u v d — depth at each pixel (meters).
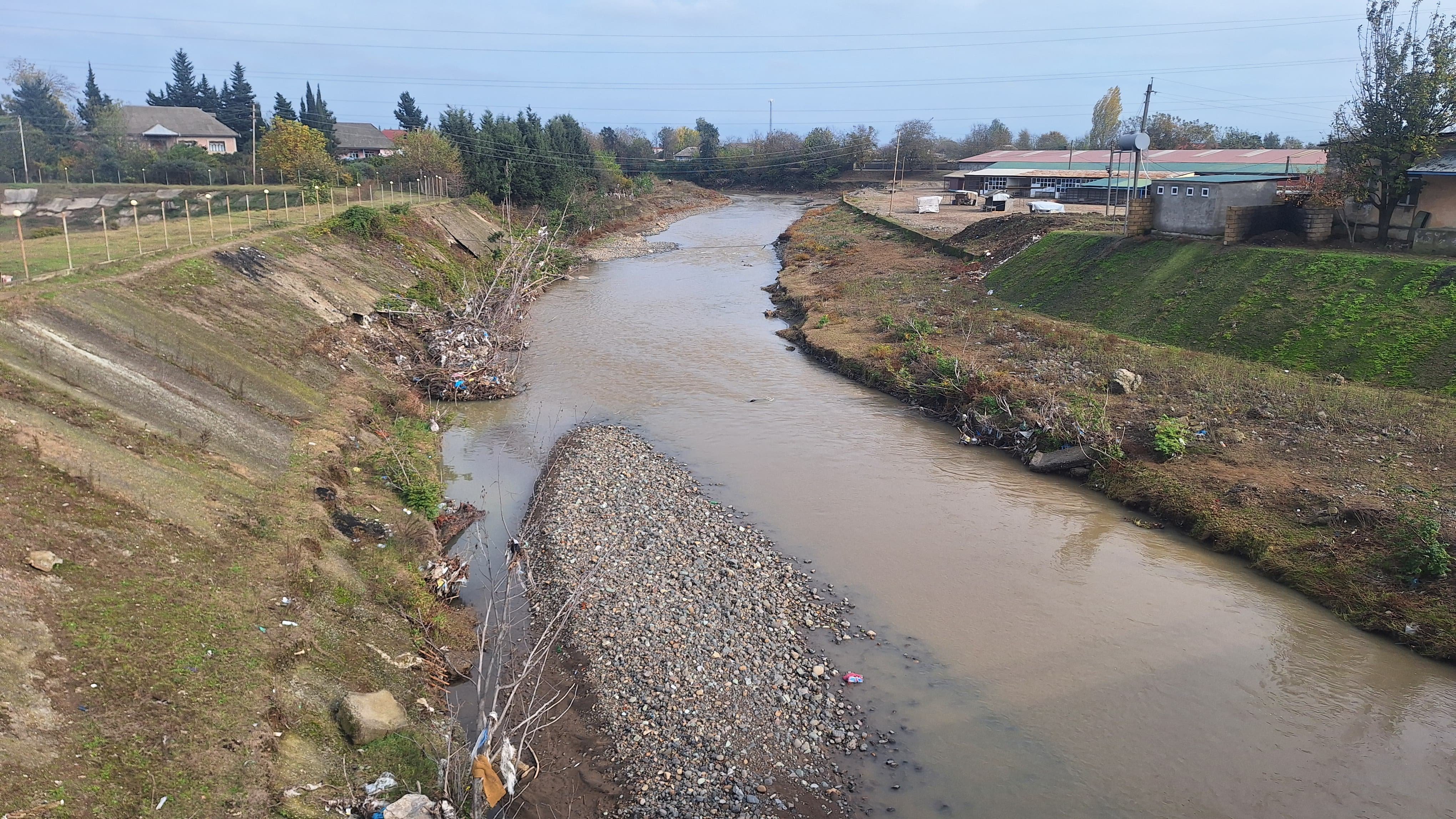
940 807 14.66
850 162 151.25
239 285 33.25
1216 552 23.64
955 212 88.75
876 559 23.20
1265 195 42.69
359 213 48.88
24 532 15.16
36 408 18.81
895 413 35.50
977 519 25.73
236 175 70.81
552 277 63.78
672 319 53.22
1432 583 20.05
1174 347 37.50
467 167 81.88
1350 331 33.12
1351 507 22.62
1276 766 15.66
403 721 15.09
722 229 103.62
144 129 89.94
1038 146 166.38
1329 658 18.84
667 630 19.30
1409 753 15.99
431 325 41.44
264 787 12.56
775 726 16.50
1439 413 27.47
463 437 31.97
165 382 23.19
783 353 45.09
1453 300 31.48
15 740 11.38
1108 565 22.95
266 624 16.02
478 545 23.59
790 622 20.11
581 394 37.53
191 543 17.33
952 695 17.62
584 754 15.73
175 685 13.66
